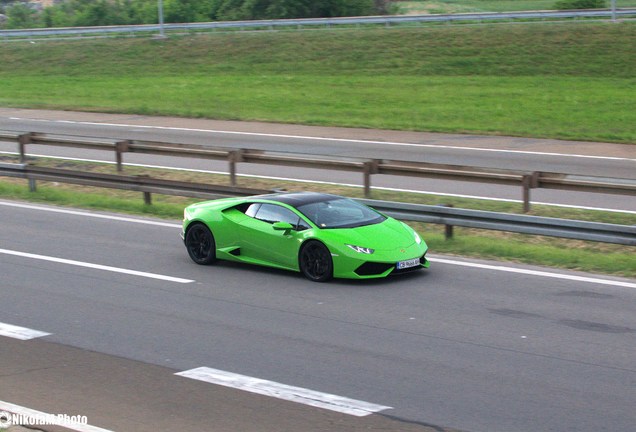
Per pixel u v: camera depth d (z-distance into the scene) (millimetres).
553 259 18094
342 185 27984
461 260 18188
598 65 57594
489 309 14289
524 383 10750
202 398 10367
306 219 16562
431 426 9398
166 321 13914
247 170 31859
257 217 17188
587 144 36688
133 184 25156
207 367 11570
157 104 52094
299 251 16422
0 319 14141
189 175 30625
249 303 14930
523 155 33875
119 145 29953
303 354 12078
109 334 13219
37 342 12844
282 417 9711
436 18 72500
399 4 119312
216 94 55031
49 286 16375
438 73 59656
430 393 10445
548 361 11602
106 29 79188
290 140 38594
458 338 12719
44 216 24328
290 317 14000
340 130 41844
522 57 60781
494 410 9859
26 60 72938
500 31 66312
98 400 10359
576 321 13531
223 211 17703
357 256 15719
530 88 52406
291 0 97750
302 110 48188
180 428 9422
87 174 26203
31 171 27656
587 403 10039
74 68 69562
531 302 14734
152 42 74312
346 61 64500
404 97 51188
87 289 16109
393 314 14062
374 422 9531
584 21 66562
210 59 68688
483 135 39719
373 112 46812
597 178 20984
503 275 16766
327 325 13508
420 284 16062
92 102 53688
